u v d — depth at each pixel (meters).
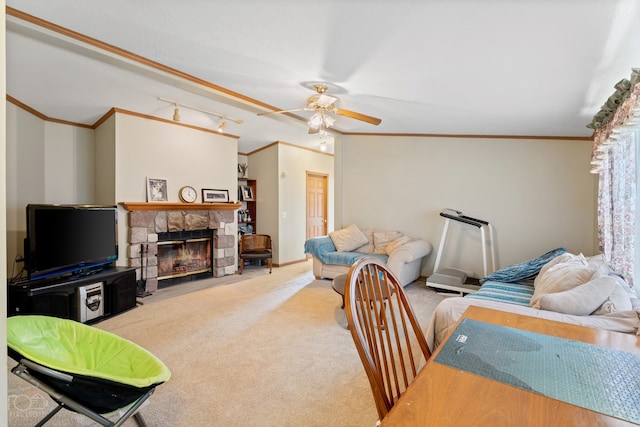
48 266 3.14
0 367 0.96
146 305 3.80
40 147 4.09
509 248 4.67
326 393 2.03
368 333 1.09
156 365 1.68
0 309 0.96
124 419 1.51
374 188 5.56
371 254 4.92
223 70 2.83
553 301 1.82
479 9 1.64
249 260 6.09
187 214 4.86
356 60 2.44
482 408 0.72
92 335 1.86
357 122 4.68
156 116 4.52
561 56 2.02
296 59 2.53
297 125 4.88
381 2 1.70
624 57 1.96
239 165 6.64
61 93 3.60
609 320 1.63
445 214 4.76
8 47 2.66
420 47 2.12
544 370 0.89
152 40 2.35
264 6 1.85
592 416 0.70
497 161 4.73
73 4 1.96
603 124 2.74
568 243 4.35
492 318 1.29
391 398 1.08
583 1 1.47
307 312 3.54
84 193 4.58
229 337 2.87
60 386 1.36
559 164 4.38
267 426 1.73
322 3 1.77
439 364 0.92
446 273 4.48
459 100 3.10
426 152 5.18
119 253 4.17
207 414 1.83
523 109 3.18
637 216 2.33
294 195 6.73
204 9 1.93
